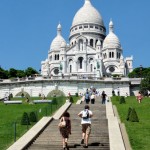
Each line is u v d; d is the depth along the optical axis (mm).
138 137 31703
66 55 178875
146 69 151250
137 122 38969
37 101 61000
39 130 31922
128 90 104875
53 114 43812
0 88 108375
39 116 40375
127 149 27844
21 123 38219
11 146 26953
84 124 27766
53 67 187625
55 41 199875
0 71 146875
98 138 30188
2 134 32750
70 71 177250
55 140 29672
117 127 32312
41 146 28000
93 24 199625
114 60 185625
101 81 104625
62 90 103125
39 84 104188
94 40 197000
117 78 106062
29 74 157000
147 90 98938
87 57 175375
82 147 27453
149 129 35125
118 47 190875
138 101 59750
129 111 40531
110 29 199250
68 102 54625
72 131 32625
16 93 106438
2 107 56281
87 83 104062
